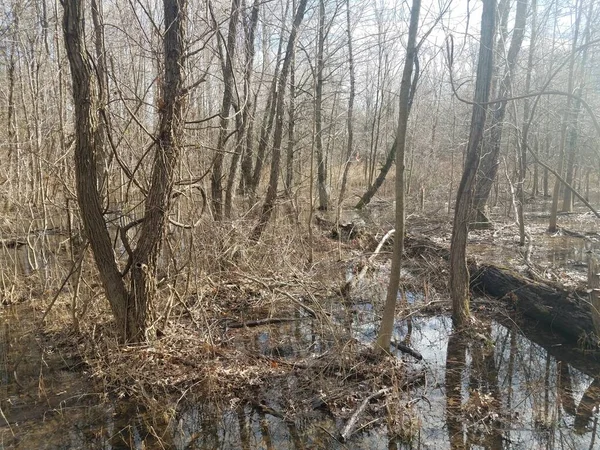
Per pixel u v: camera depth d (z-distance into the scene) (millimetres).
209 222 8203
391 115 22016
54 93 10016
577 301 6844
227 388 5316
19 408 5031
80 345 6328
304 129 14453
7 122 13000
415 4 5156
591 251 11367
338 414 4840
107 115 6184
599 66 17953
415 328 7207
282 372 5645
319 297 8320
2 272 8195
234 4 8438
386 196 22078
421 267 9617
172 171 5676
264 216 9867
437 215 16375
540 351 6414
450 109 21656
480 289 8594
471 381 5570
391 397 4969
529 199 22562
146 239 5727
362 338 6680
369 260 9867
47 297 8000
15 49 13641
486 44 6355
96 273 7047
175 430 4641
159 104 5516
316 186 16062
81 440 4484
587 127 16516
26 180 10680
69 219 6949
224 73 9234
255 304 8062
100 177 6602
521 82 16344
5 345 6547
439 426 4664
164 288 6930
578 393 5301
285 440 4477
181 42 5512
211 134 9797
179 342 6191
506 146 17125
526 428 4617
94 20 7254
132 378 5410
